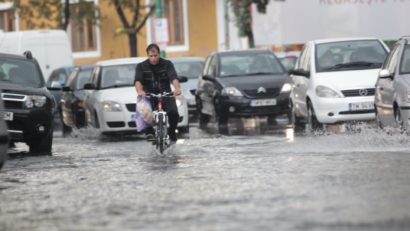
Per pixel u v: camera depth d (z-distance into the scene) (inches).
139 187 909.2
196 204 773.9
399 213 690.8
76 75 2098.9
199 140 1536.7
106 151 1414.9
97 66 1867.6
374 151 1178.6
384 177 898.1
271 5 2335.1
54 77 2630.4
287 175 947.3
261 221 674.2
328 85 1603.1
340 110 1585.9
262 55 2010.3
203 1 3543.3
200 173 1005.8
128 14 3764.8
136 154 1322.6
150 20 3558.1
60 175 1071.6
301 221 665.6
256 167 1040.8
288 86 1911.9
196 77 2277.3
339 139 1401.3
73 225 701.9
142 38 3777.1
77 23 3390.7
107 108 1722.4
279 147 1317.7
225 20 3435.0
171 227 669.9
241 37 3213.6
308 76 1662.2
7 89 1417.3
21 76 1502.2
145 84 1289.4
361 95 1592.0
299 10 2283.5
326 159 1091.9
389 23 2215.8
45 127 1432.1
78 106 1975.9
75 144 1627.7
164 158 1217.4
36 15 3764.8
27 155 1411.2
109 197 848.3
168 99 1285.7
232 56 2011.6
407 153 1132.5
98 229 677.3
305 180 898.1
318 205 737.6
